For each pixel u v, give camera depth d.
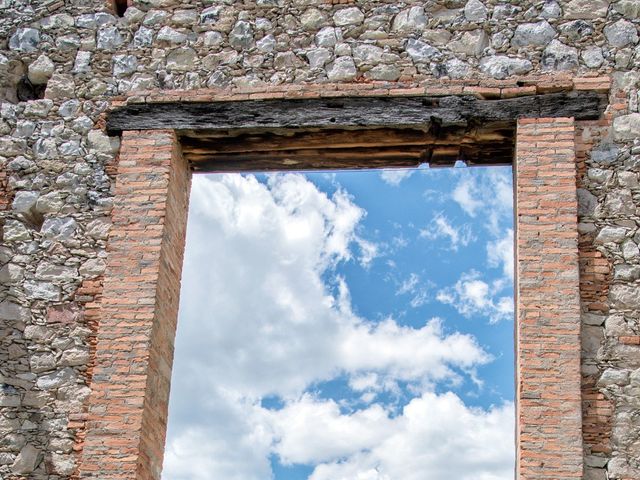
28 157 11.91
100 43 12.33
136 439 10.26
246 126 11.59
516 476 10.18
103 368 10.60
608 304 10.52
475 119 11.34
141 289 10.92
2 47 12.46
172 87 11.95
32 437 10.61
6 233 11.56
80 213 11.56
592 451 9.94
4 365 10.93
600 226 10.82
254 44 12.02
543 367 10.13
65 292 11.22
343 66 11.76
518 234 10.71
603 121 11.24
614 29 11.64
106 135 11.88
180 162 11.92
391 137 11.66
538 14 11.77
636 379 10.19
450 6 11.91
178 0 12.39
